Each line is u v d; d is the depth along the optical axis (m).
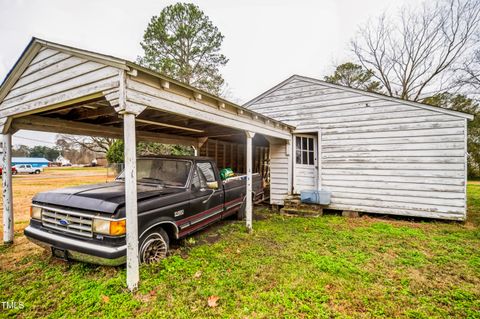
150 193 3.29
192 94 3.47
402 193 6.15
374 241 4.36
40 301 2.44
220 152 9.65
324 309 2.38
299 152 7.61
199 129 6.35
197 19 15.43
